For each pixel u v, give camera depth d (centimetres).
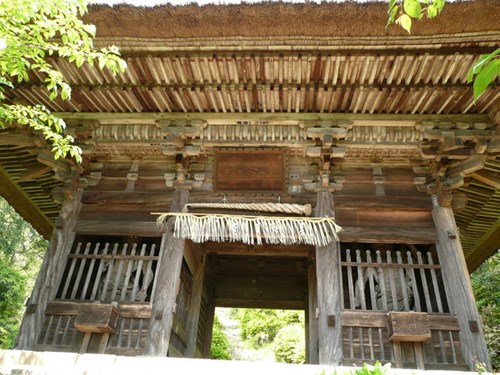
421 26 508
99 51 562
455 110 646
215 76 610
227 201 692
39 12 477
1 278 1727
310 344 824
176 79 618
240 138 689
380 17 503
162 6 514
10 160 805
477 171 681
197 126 676
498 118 616
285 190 695
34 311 592
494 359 1085
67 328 583
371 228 655
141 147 718
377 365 320
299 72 594
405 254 701
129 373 442
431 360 541
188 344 789
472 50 534
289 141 683
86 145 699
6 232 2009
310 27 524
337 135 653
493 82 571
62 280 655
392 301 605
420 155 695
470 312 564
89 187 725
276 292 1120
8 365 448
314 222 630
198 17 523
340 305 584
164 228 668
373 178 700
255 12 513
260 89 621
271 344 2519
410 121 652
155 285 611
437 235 645
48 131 472
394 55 551
